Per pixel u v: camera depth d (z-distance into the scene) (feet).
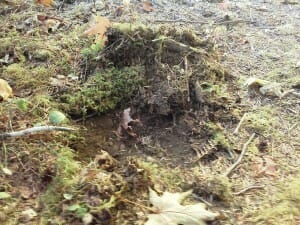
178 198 1.98
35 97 2.59
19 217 1.86
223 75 2.89
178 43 2.86
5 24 3.37
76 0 3.86
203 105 2.61
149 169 2.14
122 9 3.57
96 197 1.93
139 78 2.72
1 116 2.40
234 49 3.30
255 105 2.70
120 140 2.43
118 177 2.04
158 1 4.00
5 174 2.07
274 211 1.96
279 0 4.39
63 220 1.85
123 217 1.89
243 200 2.04
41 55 2.99
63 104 2.56
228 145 2.37
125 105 2.65
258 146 2.38
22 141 2.25
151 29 2.93
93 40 3.14
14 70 2.83
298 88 2.87
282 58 3.19
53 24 3.38
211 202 2.02
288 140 2.43
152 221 1.85
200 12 3.86
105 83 2.70
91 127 2.51
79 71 2.88
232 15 3.82
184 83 2.64
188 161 2.28
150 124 2.54
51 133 2.33
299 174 2.19
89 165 2.13
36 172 2.09
